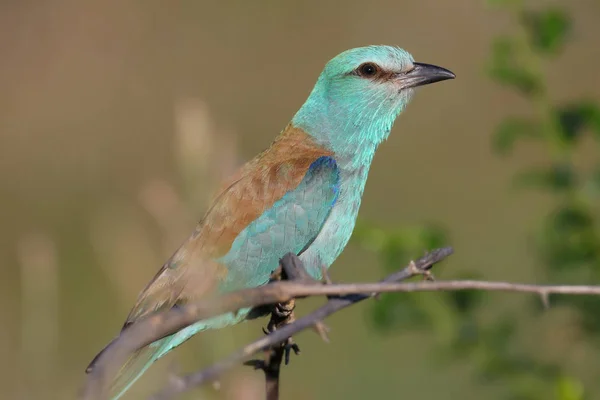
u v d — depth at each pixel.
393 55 11.06
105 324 16.70
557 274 10.35
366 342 15.08
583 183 10.28
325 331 5.04
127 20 23.53
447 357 10.66
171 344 9.16
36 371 12.34
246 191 10.05
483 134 20.16
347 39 22.64
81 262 18.06
